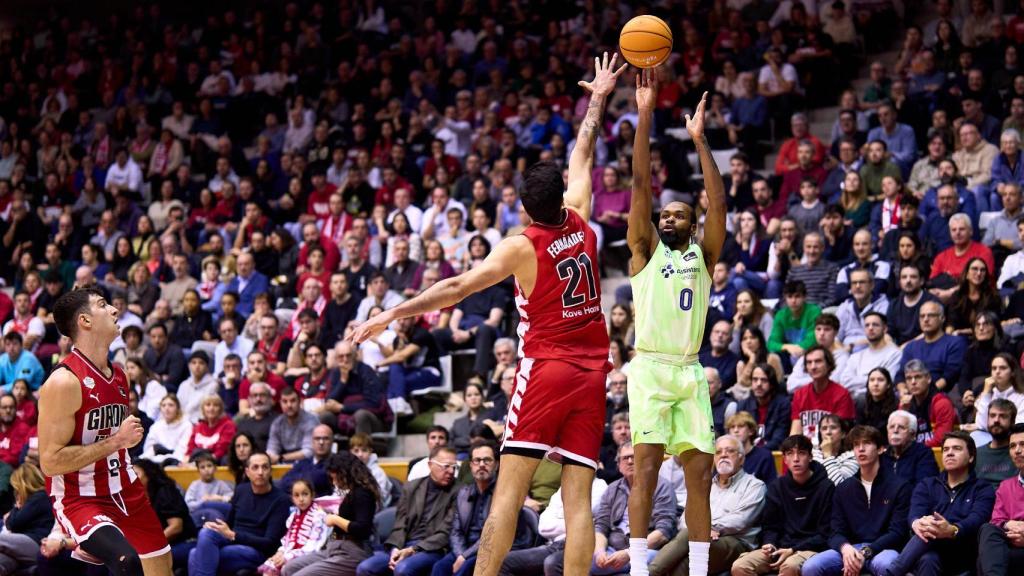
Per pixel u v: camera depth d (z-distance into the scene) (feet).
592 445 20.27
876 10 64.59
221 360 51.19
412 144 66.13
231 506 40.01
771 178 54.65
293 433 44.55
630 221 23.61
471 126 66.08
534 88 67.67
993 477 34.40
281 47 77.66
